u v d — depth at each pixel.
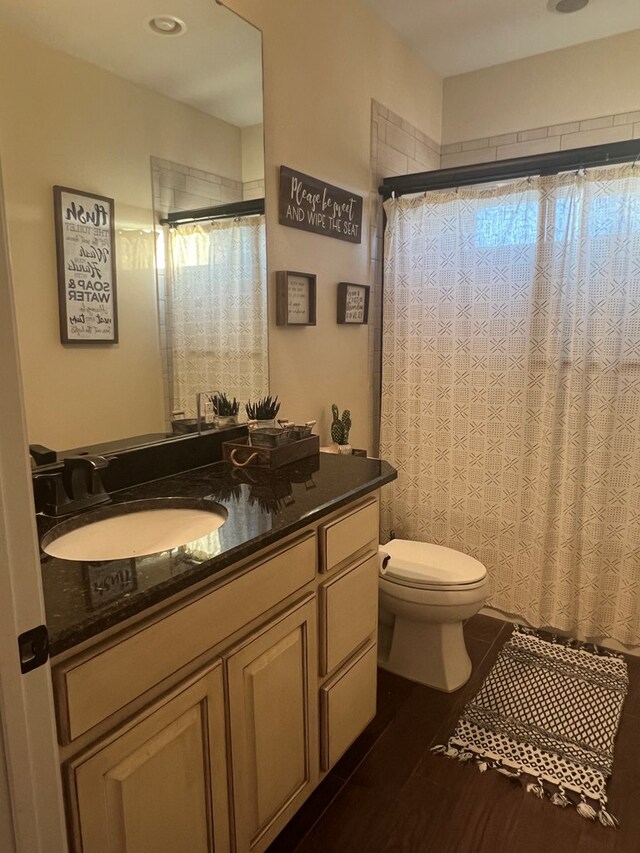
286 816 1.34
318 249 2.15
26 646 0.63
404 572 2.02
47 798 0.68
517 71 2.75
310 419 2.21
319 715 1.45
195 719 1.05
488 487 2.46
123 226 1.46
